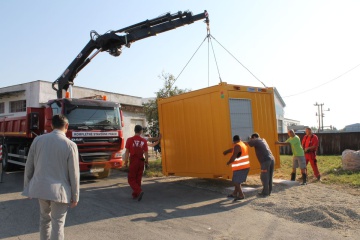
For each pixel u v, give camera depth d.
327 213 6.39
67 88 13.28
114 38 11.52
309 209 6.62
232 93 8.96
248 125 9.25
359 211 6.47
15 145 12.83
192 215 6.65
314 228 5.77
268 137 9.97
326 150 21.80
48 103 10.52
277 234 5.48
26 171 4.21
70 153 4.14
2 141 13.65
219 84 8.84
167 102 10.62
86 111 10.25
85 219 6.33
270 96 10.24
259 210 7.00
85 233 5.50
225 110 8.66
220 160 8.80
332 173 11.43
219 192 8.89
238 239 5.27
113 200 7.99
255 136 8.48
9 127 13.00
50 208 4.22
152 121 16.36
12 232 5.51
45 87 18.53
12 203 7.50
